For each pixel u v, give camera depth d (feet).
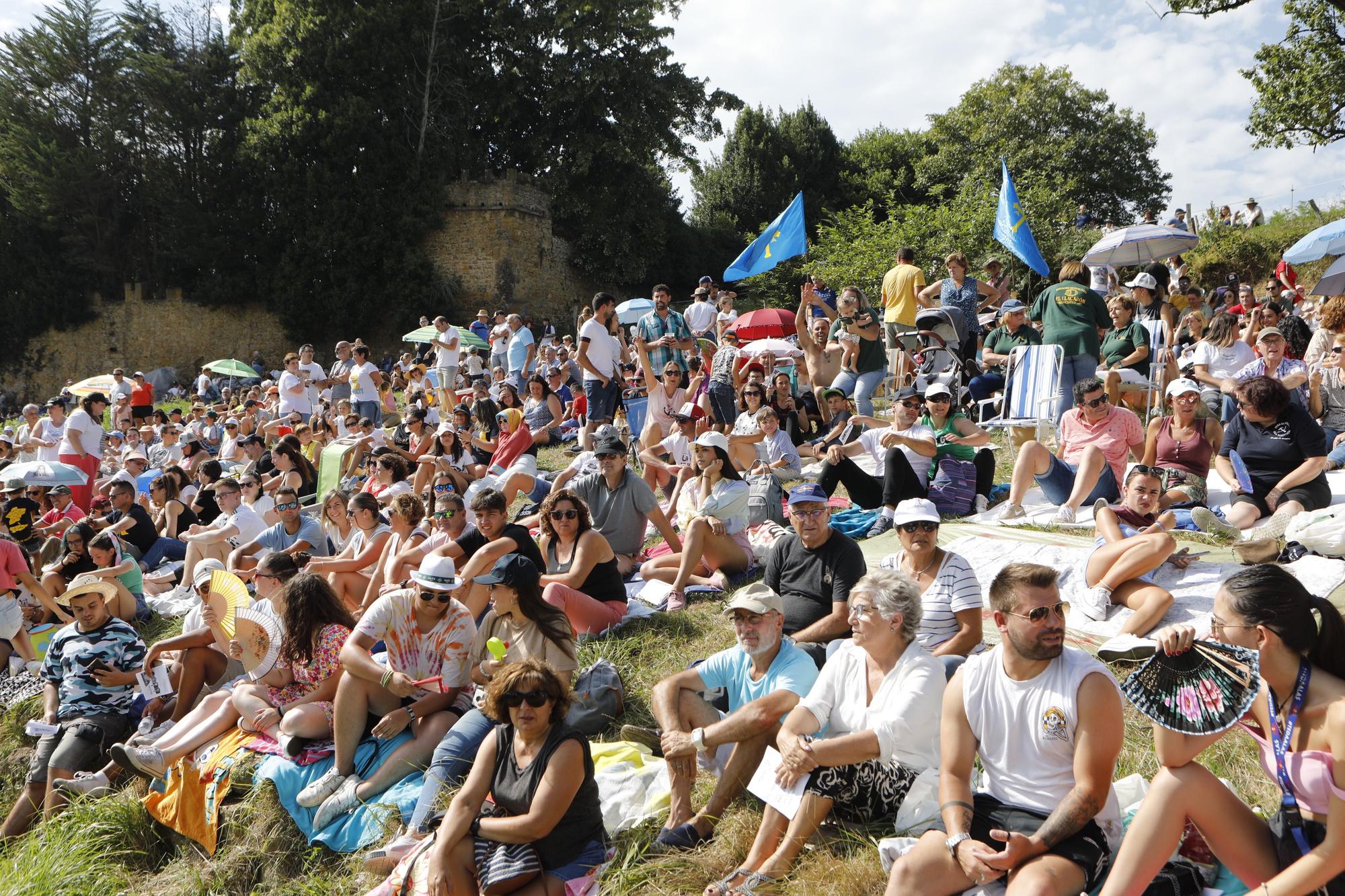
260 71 130.11
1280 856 10.80
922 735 14.34
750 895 13.82
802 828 14.20
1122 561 18.98
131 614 30.45
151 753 20.42
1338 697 10.19
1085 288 33.22
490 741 15.12
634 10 131.23
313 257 128.16
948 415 27.50
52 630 31.24
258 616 21.45
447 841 14.78
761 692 16.76
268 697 21.03
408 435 45.39
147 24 138.10
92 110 139.13
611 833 16.28
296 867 18.53
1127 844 11.16
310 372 60.29
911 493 26.76
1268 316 37.11
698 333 56.59
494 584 19.03
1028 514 26.02
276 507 35.06
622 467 26.37
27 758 26.58
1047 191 88.43
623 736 18.47
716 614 23.54
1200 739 10.84
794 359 42.63
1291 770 10.49
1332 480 25.22
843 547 19.30
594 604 22.66
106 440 63.98
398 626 19.72
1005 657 12.45
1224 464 23.35
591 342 40.57
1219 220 92.43
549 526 23.62
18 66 138.51
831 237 97.19
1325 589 18.38
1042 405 32.30
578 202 138.21
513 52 134.10
